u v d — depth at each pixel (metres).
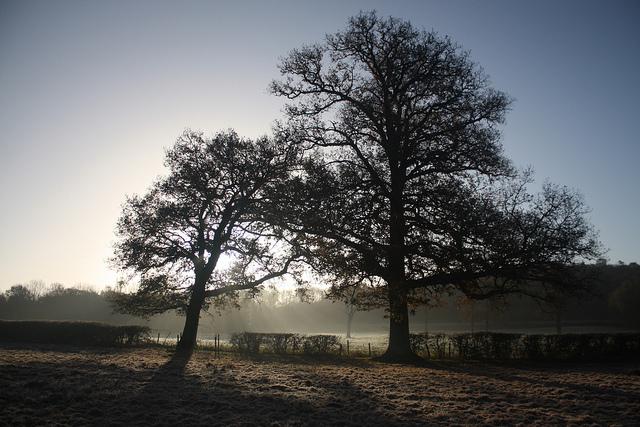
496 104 28.84
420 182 28.56
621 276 90.31
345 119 30.59
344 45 30.09
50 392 13.27
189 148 32.81
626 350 29.81
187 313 33.44
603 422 12.75
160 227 31.81
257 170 32.16
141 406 12.50
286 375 19.70
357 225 27.41
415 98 29.67
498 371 23.89
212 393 14.61
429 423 12.23
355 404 14.16
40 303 104.69
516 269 26.66
